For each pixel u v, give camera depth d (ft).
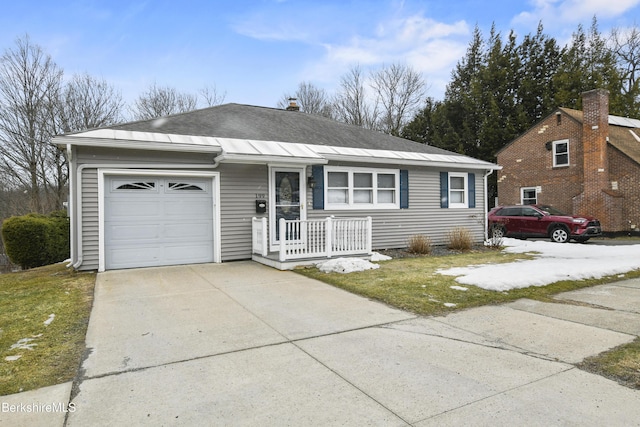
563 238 47.34
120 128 29.37
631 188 55.06
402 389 9.86
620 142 59.00
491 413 8.70
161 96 97.25
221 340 13.48
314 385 10.09
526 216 50.90
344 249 29.84
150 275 24.95
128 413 8.71
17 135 72.23
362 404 9.11
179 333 14.16
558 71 83.10
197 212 29.58
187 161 28.94
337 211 35.35
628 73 97.55
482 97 89.76
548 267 27.17
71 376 10.64
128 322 15.42
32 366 11.26
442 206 41.78
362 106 112.06
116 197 27.12
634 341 13.38
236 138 31.89
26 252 32.27
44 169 75.66
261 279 23.84
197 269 27.12
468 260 31.99
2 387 9.95
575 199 60.13
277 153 29.25
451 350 12.61
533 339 13.67
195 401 9.27
